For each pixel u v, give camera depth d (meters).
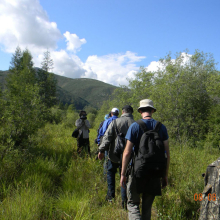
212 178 2.22
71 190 3.74
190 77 11.66
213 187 2.18
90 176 4.32
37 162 4.67
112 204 3.32
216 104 10.97
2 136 4.79
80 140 6.91
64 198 3.31
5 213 2.56
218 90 10.89
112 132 3.54
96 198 3.47
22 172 4.00
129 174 2.61
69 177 4.27
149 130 2.51
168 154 2.62
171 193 3.58
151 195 2.59
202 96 11.15
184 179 4.12
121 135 3.33
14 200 2.88
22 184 3.40
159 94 11.00
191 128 10.16
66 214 2.76
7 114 5.12
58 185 4.14
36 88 5.96
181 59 12.64
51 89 23.84
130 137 2.52
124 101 16.77
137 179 2.42
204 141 9.21
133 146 2.64
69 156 6.31
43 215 2.81
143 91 14.79
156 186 2.48
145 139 2.41
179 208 3.01
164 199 3.24
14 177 3.72
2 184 3.33
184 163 4.77
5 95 5.63
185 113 10.48
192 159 5.17
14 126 4.97
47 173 4.37
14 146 4.88
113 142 3.59
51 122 17.33
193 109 10.80
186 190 3.53
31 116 5.36
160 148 2.35
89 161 5.38
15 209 2.62
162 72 13.01
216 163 2.26
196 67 12.93
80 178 4.21
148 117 2.71
